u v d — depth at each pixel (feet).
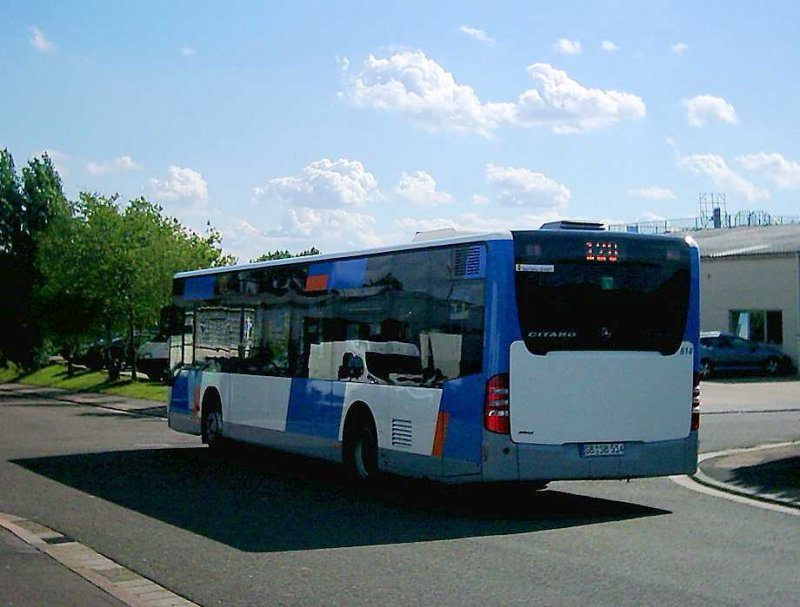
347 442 47.98
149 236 141.08
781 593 26.96
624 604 25.81
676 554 32.22
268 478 51.29
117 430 81.41
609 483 50.57
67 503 42.75
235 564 30.81
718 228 203.41
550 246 39.78
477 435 39.09
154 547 33.42
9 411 105.40
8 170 184.24
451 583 28.19
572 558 31.55
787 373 153.17
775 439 71.05
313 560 31.32
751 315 160.56
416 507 42.19
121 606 25.66
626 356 40.50
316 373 50.98
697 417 41.86
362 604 25.93
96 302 140.26
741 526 37.68
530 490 47.96
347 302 48.60
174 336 68.39
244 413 58.18
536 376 39.17
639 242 41.06
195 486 48.24
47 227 173.06
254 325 57.77
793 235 175.42
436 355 41.70
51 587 27.61
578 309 39.88
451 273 41.29
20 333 184.24
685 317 41.68
